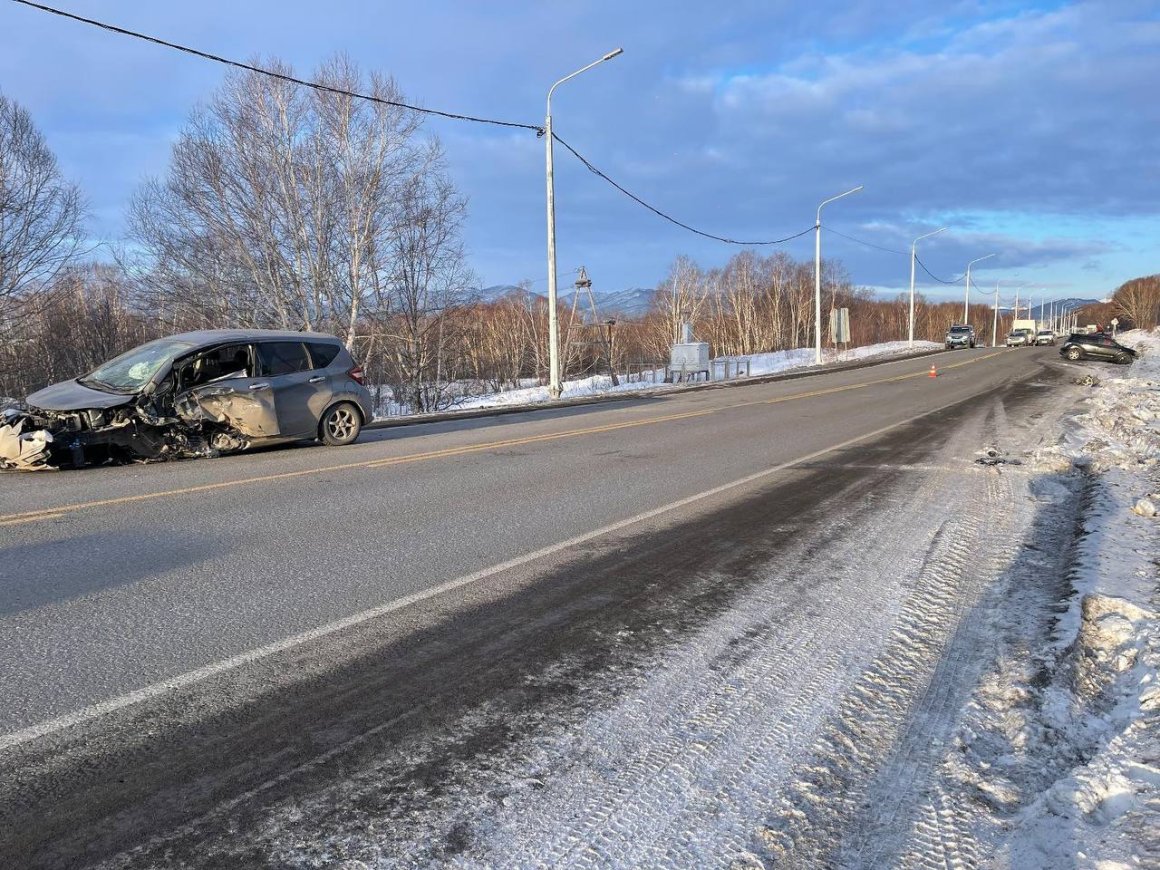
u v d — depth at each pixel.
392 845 2.33
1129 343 58.38
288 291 26.62
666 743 2.95
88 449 8.69
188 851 2.28
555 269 21.39
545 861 2.28
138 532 5.92
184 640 3.85
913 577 4.95
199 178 24.61
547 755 2.85
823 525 6.32
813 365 40.00
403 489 7.66
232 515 6.50
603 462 9.41
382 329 29.33
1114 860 2.14
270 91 24.98
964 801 2.60
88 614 4.18
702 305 73.75
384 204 27.30
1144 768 2.61
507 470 8.80
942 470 8.85
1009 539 5.80
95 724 3.01
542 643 3.88
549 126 21.16
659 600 4.52
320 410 10.59
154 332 27.94
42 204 25.03
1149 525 5.84
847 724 3.11
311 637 3.91
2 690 3.29
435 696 3.30
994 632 4.03
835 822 2.49
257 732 2.98
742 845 2.37
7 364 25.27
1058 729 3.00
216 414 9.58
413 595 4.55
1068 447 9.93
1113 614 3.99
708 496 7.44
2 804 2.49
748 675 3.54
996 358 39.91
